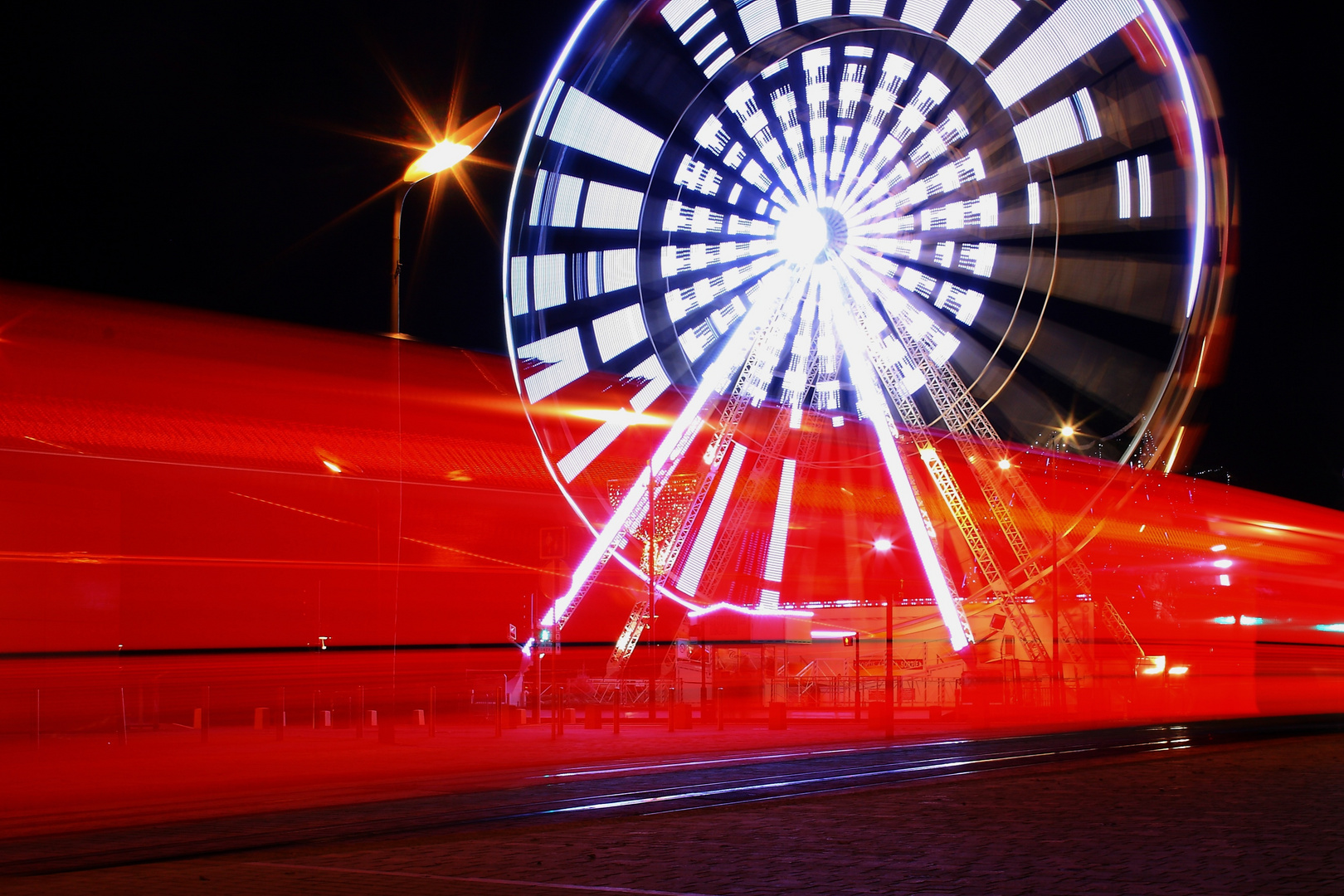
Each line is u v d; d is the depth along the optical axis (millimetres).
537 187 30875
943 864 10289
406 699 39906
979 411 32188
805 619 43125
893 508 37312
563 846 11562
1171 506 43219
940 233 33250
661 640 47531
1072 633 38812
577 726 34094
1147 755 21000
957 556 32438
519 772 20016
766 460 32469
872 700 31859
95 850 11828
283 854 11414
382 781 18672
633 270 31875
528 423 30531
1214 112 29375
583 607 46344
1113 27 30562
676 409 32188
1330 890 8906
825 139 33750
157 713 33625
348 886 9508
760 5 33250
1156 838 11570
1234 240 29625
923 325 32781
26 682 30250
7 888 9664
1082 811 13672
